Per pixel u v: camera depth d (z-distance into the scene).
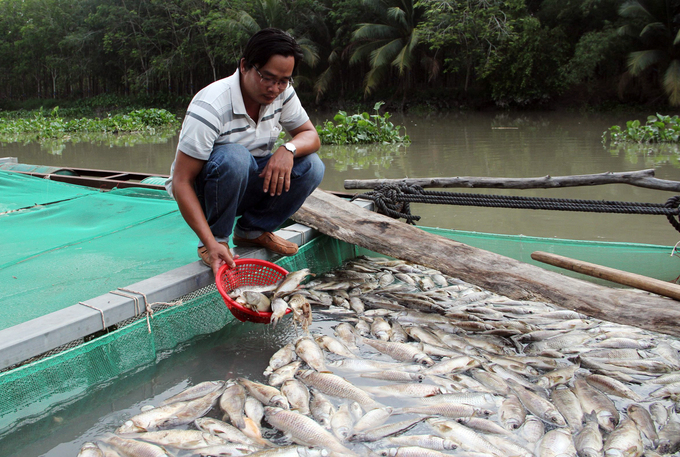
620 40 18.38
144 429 1.88
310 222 3.46
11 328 2.02
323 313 2.86
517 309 2.89
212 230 2.68
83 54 33.09
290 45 2.34
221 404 2.01
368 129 12.01
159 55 30.45
